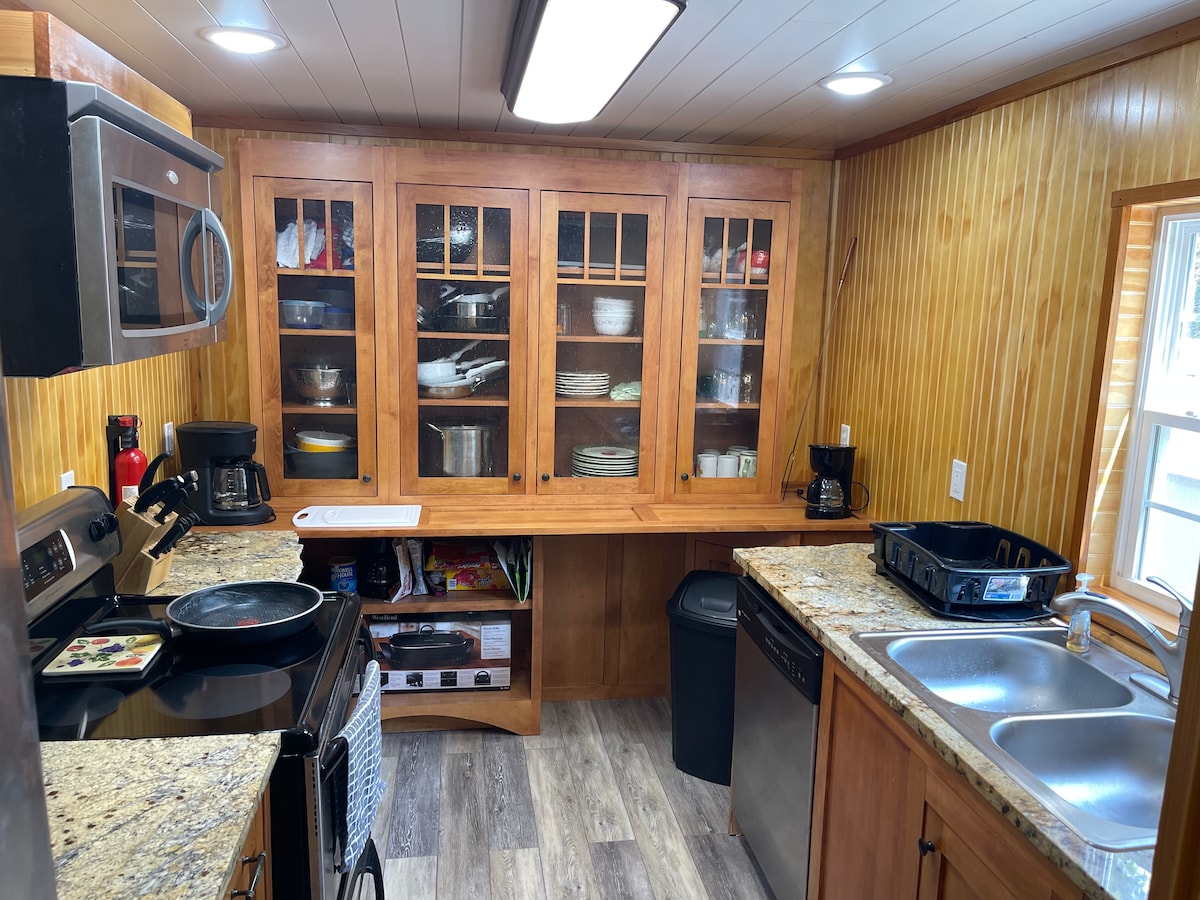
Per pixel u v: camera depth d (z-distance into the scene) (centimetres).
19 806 60
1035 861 120
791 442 345
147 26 195
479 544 315
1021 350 223
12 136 125
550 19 165
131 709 142
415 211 284
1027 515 219
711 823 257
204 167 182
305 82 246
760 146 325
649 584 334
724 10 175
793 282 307
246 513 269
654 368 305
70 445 202
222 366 305
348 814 150
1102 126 196
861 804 175
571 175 289
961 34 187
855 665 170
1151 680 163
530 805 263
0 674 57
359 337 288
